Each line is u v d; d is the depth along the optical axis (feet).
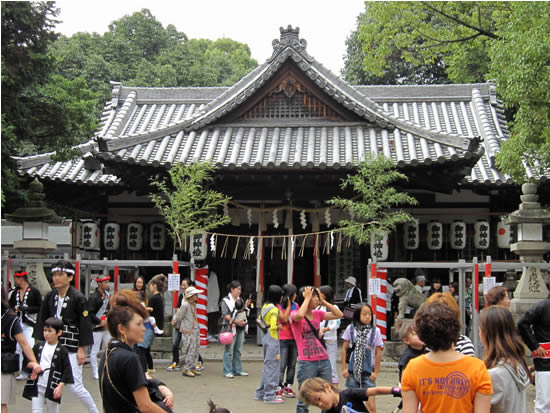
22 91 43.27
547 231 58.08
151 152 50.96
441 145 49.39
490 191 57.41
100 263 41.96
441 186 53.26
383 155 44.93
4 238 72.64
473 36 60.13
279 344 32.71
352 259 59.72
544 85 36.24
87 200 61.11
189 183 46.50
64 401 32.07
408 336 21.24
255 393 33.42
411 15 61.62
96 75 112.88
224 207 53.21
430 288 52.24
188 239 54.95
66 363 23.48
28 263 42.29
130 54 129.80
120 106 72.54
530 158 42.37
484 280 36.73
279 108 55.77
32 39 40.83
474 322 37.35
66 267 25.99
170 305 48.83
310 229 58.70
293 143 52.49
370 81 104.32
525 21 39.60
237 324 38.42
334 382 32.27
